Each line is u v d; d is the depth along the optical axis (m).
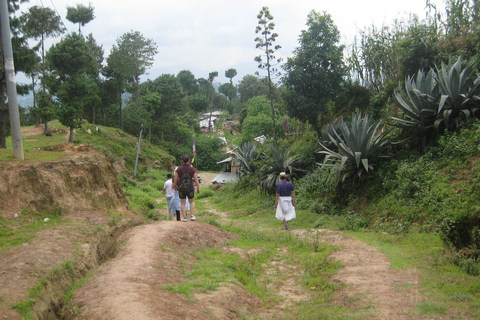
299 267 6.69
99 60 56.31
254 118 45.81
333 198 13.20
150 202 19.34
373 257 6.54
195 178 9.11
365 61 18.83
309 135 21.62
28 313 3.52
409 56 14.52
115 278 4.68
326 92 17.88
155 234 7.16
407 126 11.07
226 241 8.19
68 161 8.94
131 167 40.97
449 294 4.39
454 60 13.08
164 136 70.44
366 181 12.00
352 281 5.31
